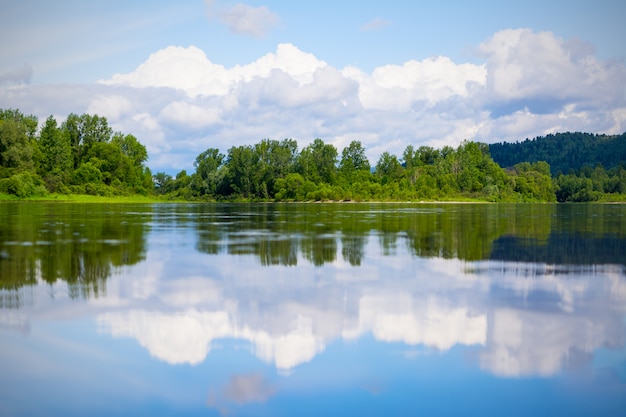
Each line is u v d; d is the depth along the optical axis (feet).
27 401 30.68
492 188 614.34
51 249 94.84
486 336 42.50
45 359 37.11
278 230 141.49
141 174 638.12
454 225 163.73
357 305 52.47
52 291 58.44
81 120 604.90
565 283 63.82
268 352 38.73
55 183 493.36
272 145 644.27
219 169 643.04
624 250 96.48
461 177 617.62
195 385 32.94
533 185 652.89
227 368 35.70
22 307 51.19
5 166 449.48
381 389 32.48
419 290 59.72
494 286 61.98
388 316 48.37
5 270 71.97
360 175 620.90
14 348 39.34
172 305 52.29
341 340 41.50
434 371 35.19
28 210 269.44
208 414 29.35
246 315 48.65
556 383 33.40
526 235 126.31
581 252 93.35
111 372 34.94
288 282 64.44
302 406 30.22
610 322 46.42
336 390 32.37
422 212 279.49
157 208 347.15
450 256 87.66
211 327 44.86
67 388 32.45
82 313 49.06
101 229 140.87
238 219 200.75
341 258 85.15
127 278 66.49
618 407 30.19
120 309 50.57
